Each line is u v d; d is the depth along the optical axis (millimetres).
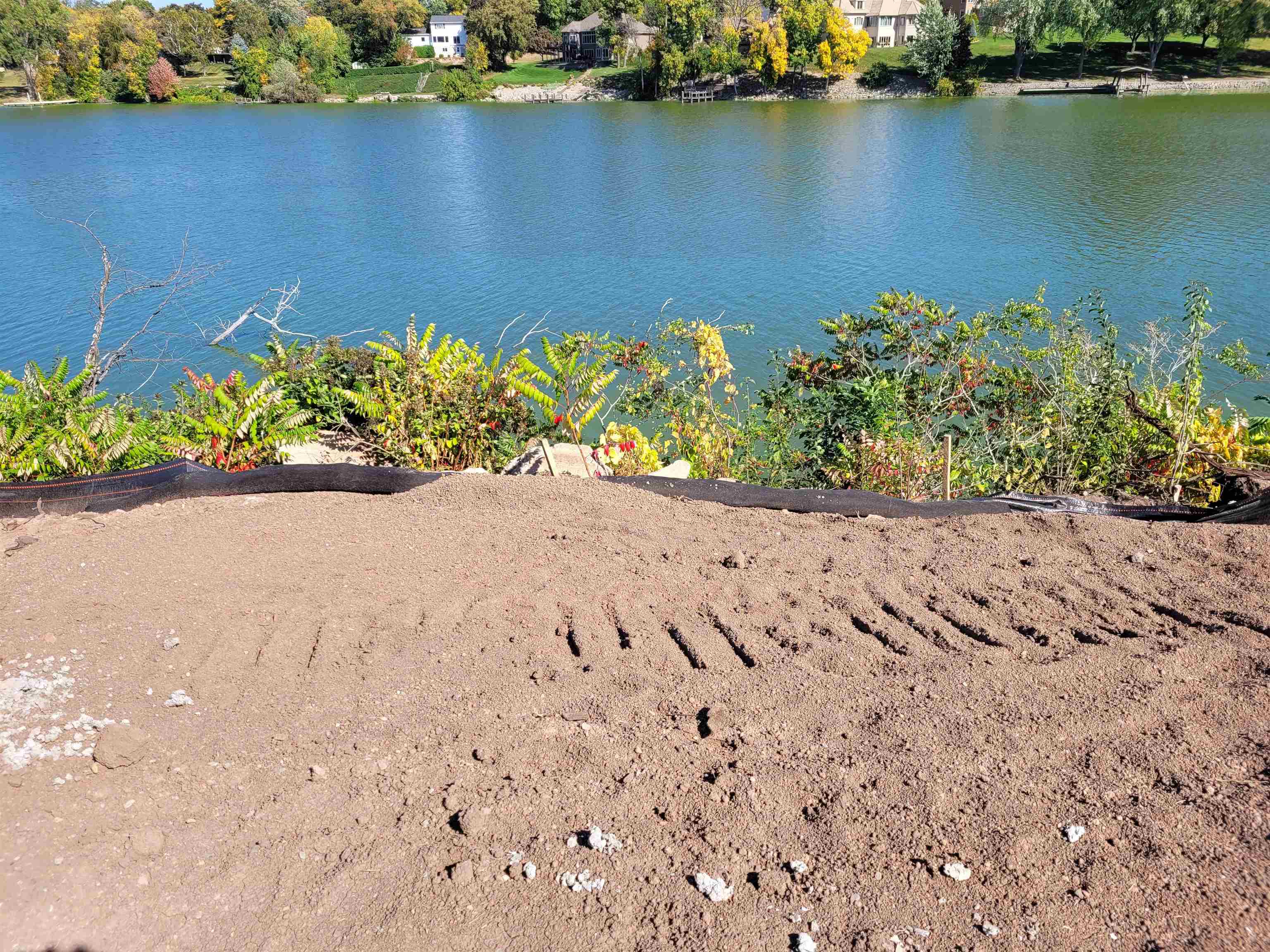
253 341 24281
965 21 86500
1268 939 2674
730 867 3066
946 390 9219
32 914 2793
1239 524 6289
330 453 9945
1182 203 36812
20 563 5156
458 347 9758
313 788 3477
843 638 4547
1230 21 79500
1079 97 78500
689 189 46219
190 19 121812
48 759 3488
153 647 4355
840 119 72438
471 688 4152
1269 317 22359
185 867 3078
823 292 27172
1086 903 2840
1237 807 3168
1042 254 30047
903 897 2910
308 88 106438
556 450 7945
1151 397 8938
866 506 6574
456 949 2789
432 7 144000
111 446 7719
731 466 9094
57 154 65375
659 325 13266
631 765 3592
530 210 42500
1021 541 5758
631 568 5359
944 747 3592
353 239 37250
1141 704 3807
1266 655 4117
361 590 5004
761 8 95250
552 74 110125
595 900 2955
